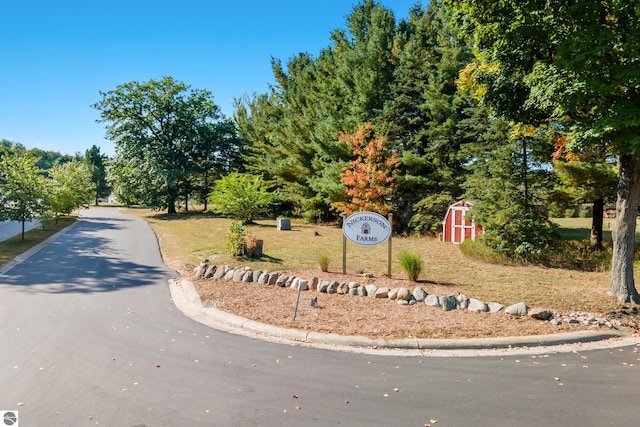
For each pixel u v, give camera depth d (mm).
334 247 17406
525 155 15453
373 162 21969
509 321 8219
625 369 6102
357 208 21828
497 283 11266
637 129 8570
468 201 20125
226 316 8570
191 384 5496
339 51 30469
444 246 18828
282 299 9852
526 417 4641
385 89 24891
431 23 24375
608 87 8008
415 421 4555
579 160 15484
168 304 9852
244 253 14898
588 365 6266
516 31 9305
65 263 14859
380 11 26562
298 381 5629
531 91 9438
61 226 27953
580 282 11594
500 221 15180
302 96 34188
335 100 28234
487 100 11047
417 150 23969
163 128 41156
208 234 23281
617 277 9836
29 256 16141
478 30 10266
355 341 7164
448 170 22281
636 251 15094
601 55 8258
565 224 31797
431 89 21938
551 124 13133
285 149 30844
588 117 9094
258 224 27375
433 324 7945
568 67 8297
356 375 5840
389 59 25156
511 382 5617
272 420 4574
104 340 7242
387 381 5637
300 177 30328
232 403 4969
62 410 4762
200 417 4625
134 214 41375
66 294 10500
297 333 7516
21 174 20859
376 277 11820
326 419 4594
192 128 41094
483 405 4934
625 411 4785
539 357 6605
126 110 39688
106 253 17281
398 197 23891
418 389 5383
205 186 45031
